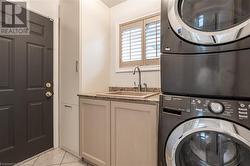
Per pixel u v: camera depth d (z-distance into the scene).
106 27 2.40
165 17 1.11
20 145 1.83
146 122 1.38
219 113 0.89
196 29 0.97
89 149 1.84
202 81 0.96
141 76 2.21
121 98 1.53
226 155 0.96
